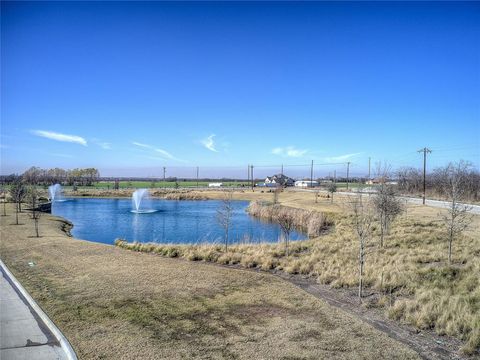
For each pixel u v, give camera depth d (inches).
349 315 377.4
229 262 653.3
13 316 362.3
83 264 599.5
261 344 302.2
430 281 486.0
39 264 595.5
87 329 329.4
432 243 756.6
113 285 474.0
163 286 474.3
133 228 1379.2
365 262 601.9
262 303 413.1
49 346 297.6
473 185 1968.5
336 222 1283.2
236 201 2847.0
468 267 534.3
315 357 279.9
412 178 2667.3
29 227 1096.8
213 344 301.3
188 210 2118.6
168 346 296.0
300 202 2112.5
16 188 1734.7
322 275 526.9
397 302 396.8
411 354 289.1
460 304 379.2
